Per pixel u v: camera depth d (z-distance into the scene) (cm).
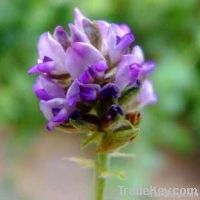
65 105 8
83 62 8
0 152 24
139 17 22
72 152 26
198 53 21
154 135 20
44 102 8
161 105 20
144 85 9
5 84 22
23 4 21
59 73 8
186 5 21
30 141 23
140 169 19
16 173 23
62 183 18
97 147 9
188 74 20
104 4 21
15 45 22
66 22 21
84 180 18
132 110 9
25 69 22
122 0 22
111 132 8
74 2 21
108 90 8
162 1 21
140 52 8
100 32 8
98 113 8
